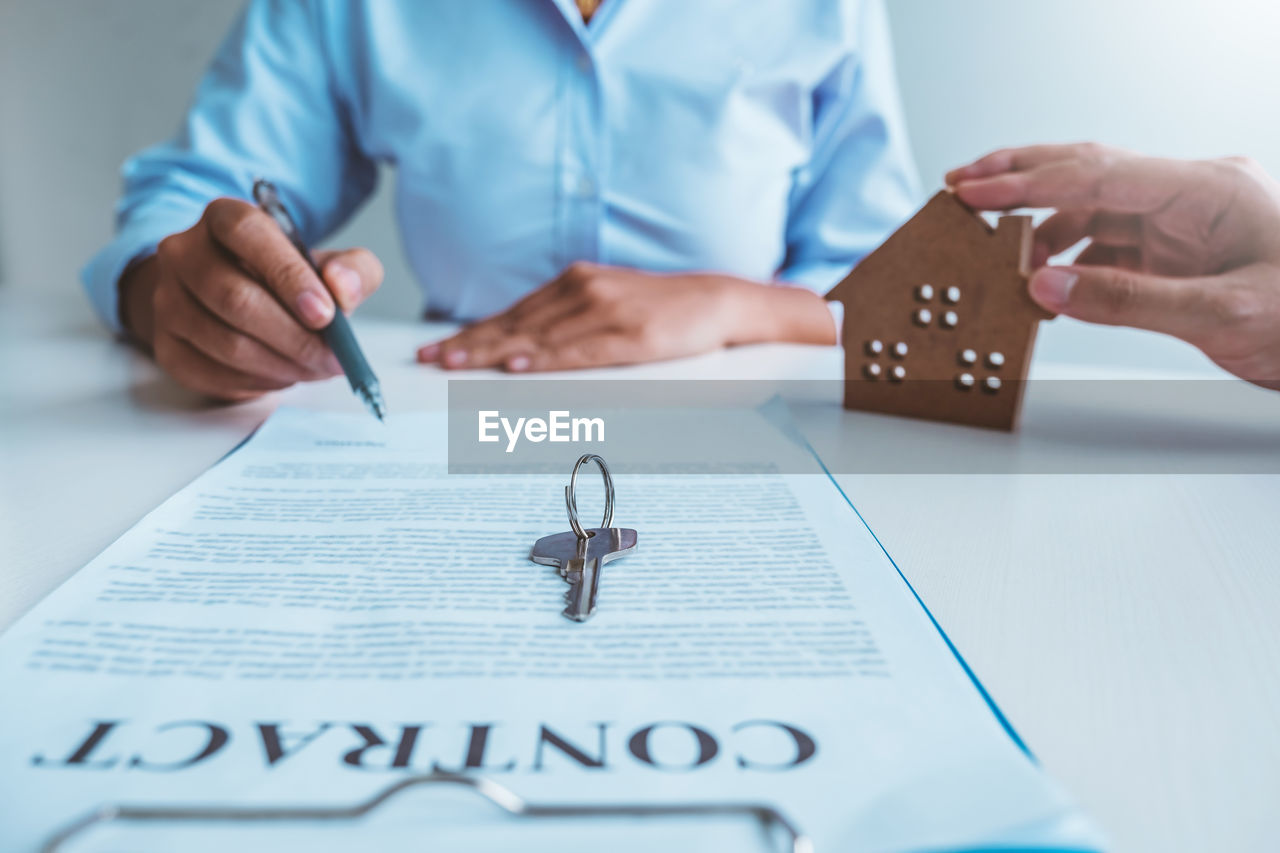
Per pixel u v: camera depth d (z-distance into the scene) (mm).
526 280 918
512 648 264
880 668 255
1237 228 458
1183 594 307
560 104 875
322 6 875
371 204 1413
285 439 440
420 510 358
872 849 201
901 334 500
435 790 215
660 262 920
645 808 208
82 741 228
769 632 272
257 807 209
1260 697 256
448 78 874
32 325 779
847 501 367
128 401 515
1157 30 1176
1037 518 367
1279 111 1150
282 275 458
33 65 1421
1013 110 1244
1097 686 260
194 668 253
